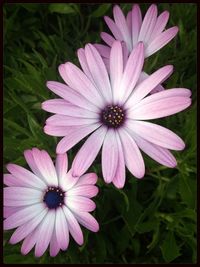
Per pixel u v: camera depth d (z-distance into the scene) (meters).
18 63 0.23
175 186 0.20
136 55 0.15
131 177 0.20
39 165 0.16
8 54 0.23
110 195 0.20
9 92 0.20
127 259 0.21
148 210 0.19
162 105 0.15
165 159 0.15
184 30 0.23
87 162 0.15
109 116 0.16
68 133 0.15
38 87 0.20
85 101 0.16
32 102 0.22
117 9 0.18
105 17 0.18
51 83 0.15
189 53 0.23
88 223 0.16
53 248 0.16
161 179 0.20
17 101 0.19
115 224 0.21
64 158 0.16
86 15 0.25
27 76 0.20
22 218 0.17
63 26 0.25
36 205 0.17
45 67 0.21
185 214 0.19
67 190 0.16
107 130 0.16
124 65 0.16
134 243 0.20
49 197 0.16
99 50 0.17
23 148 0.19
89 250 0.21
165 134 0.15
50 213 0.17
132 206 0.20
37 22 0.25
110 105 0.16
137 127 0.16
